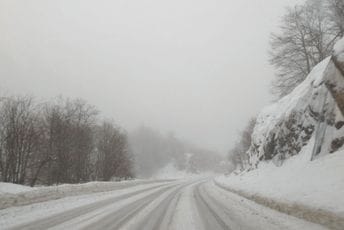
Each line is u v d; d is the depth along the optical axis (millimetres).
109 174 33375
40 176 25828
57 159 25375
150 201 13023
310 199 7895
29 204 11141
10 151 21047
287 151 16609
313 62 25812
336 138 10828
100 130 34656
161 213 9266
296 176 11711
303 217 7637
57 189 13375
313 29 26406
